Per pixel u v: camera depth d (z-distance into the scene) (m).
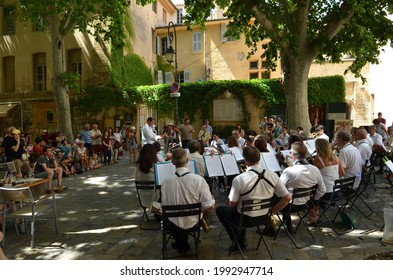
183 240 4.41
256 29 15.36
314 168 4.87
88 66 20.95
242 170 7.23
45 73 21.75
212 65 27.08
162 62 28.19
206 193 4.12
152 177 5.59
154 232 5.41
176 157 4.16
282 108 19.08
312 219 5.55
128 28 22.44
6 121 22.28
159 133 21.88
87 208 7.05
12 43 22.11
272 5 11.52
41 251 4.68
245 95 19.80
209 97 20.11
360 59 13.15
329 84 18.80
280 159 7.64
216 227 5.61
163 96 20.45
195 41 27.53
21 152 9.29
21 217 4.94
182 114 20.61
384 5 12.16
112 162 14.91
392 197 7.31
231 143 8.11
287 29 12.42
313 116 20.42
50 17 15.60
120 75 21.42
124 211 6.76
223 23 26.73
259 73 26.31
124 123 20.81
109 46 20.64
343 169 5.65
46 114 21.97
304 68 12.52
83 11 15.90
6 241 5.11
